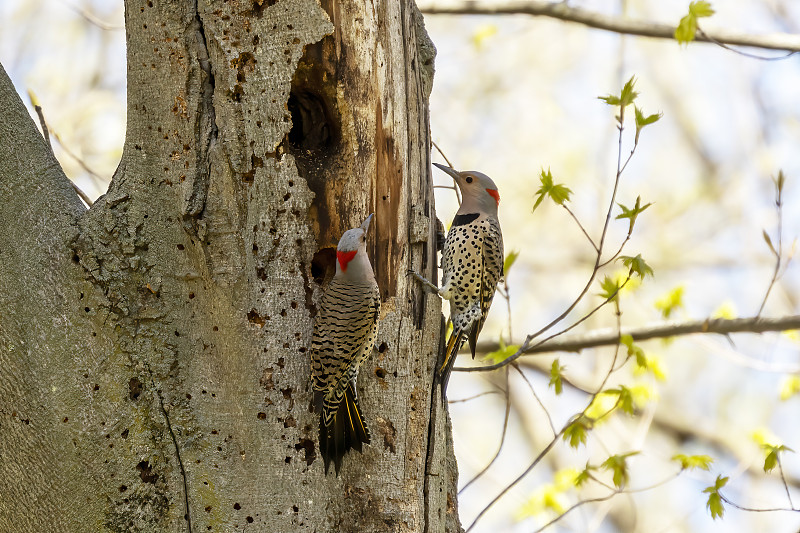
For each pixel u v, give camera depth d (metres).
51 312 9.62
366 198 10.22
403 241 10.47
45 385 9.53
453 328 12.55
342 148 10.22
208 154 9.88
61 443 9.49
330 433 9.64
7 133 10.03
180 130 9.93
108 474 9.52
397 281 10.41
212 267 9.82
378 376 10.19
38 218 9.84
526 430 28.59
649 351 26.53
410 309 10.48
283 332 9.78
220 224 9.84
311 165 10.16
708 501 13.67
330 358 9.55
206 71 9.93
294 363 9.77
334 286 9.67
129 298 9.80
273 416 9.67
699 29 15.79
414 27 11.15
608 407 17.08
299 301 9.85
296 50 9.90
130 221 9.88
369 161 10.23
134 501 9.52
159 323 9.83
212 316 9.84
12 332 9.55
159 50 9.99
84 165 15.84
